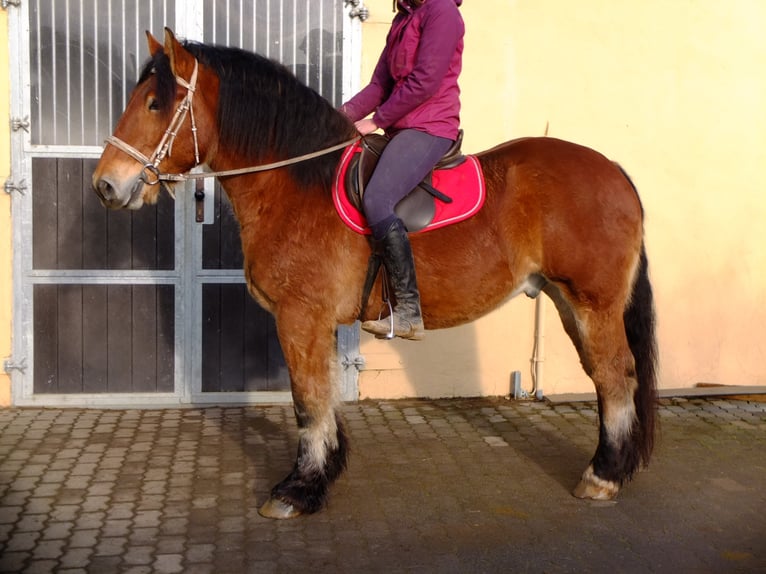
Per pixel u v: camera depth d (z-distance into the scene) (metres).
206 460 4.07
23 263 4.80
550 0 5.04
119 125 3.20
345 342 5.08
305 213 3.28
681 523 3.37
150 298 4.93
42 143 4.77
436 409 5.01
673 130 5.22
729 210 5.31
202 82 3.26
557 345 5.27
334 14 4.89
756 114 5.27
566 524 3.36
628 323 3.61
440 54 3.21
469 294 3.38
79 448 4.22
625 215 3.45
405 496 3.64
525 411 4.99
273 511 3.38
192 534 3.23
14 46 4.66
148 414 4.82
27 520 3.33
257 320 5.02
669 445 4.36
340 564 3.00
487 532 3.28
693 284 5.34
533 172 3.42
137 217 4.86
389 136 3.44
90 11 4.72
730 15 5.18
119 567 2.95
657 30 5.14
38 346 4.88
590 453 4.24
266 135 3.31
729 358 5.43
